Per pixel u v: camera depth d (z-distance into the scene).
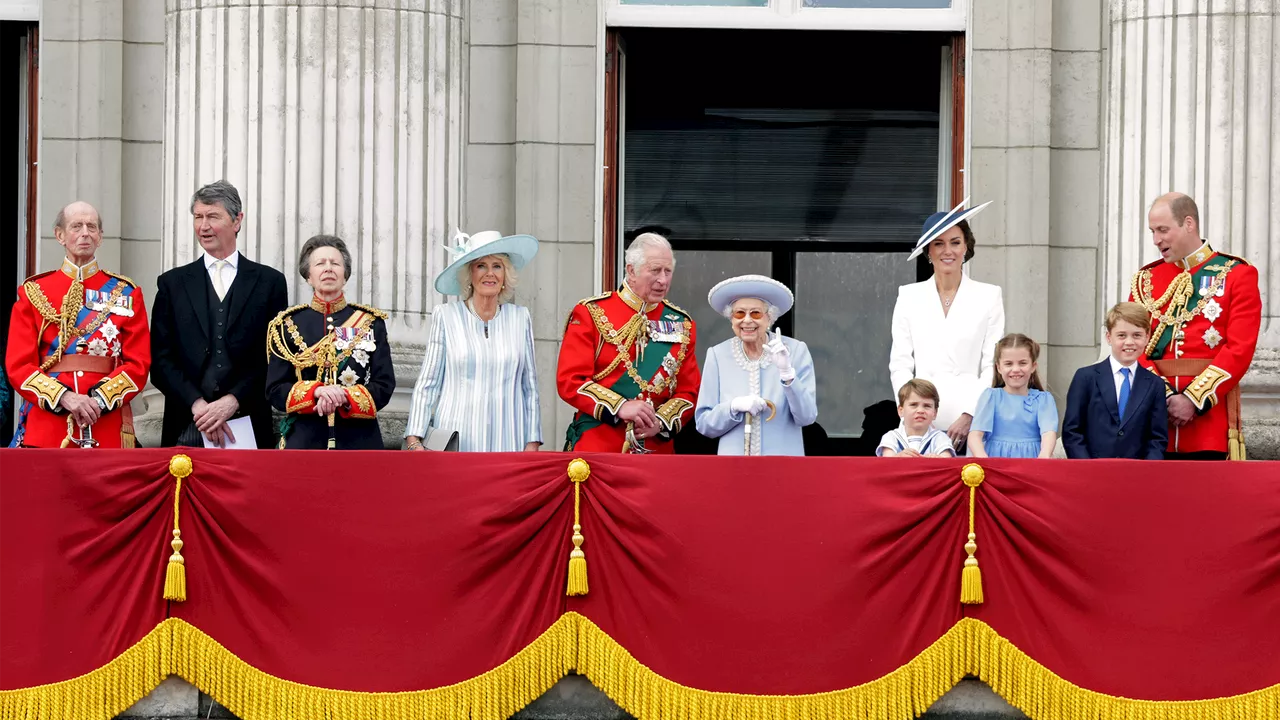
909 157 33.00
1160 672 22.28
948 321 26.08
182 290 25.81
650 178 33.09
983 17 31.58
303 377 24.98
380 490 22.67
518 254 25.84
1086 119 31.62
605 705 22.78
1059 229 31.61
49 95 32.41
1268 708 22.20
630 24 31.92
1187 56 29.69
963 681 22.69
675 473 22.67
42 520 22.53
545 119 31.67
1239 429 25.22
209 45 29.47
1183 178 29.56
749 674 22.36
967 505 22.53
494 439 25.14
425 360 25.50
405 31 29.73
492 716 22.39
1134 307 24.39
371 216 29.33
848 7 32.03
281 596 22.53
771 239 33.09
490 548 22.58
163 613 22.53
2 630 22.38
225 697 22.44
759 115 33.09
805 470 22.61
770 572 22.48
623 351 24.94
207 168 29.30
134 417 30.52
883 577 22.48
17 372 25.08
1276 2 29.61
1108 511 22.45
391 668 22.44
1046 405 25.05
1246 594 22.36
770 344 24.25
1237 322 25.12
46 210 32.41
